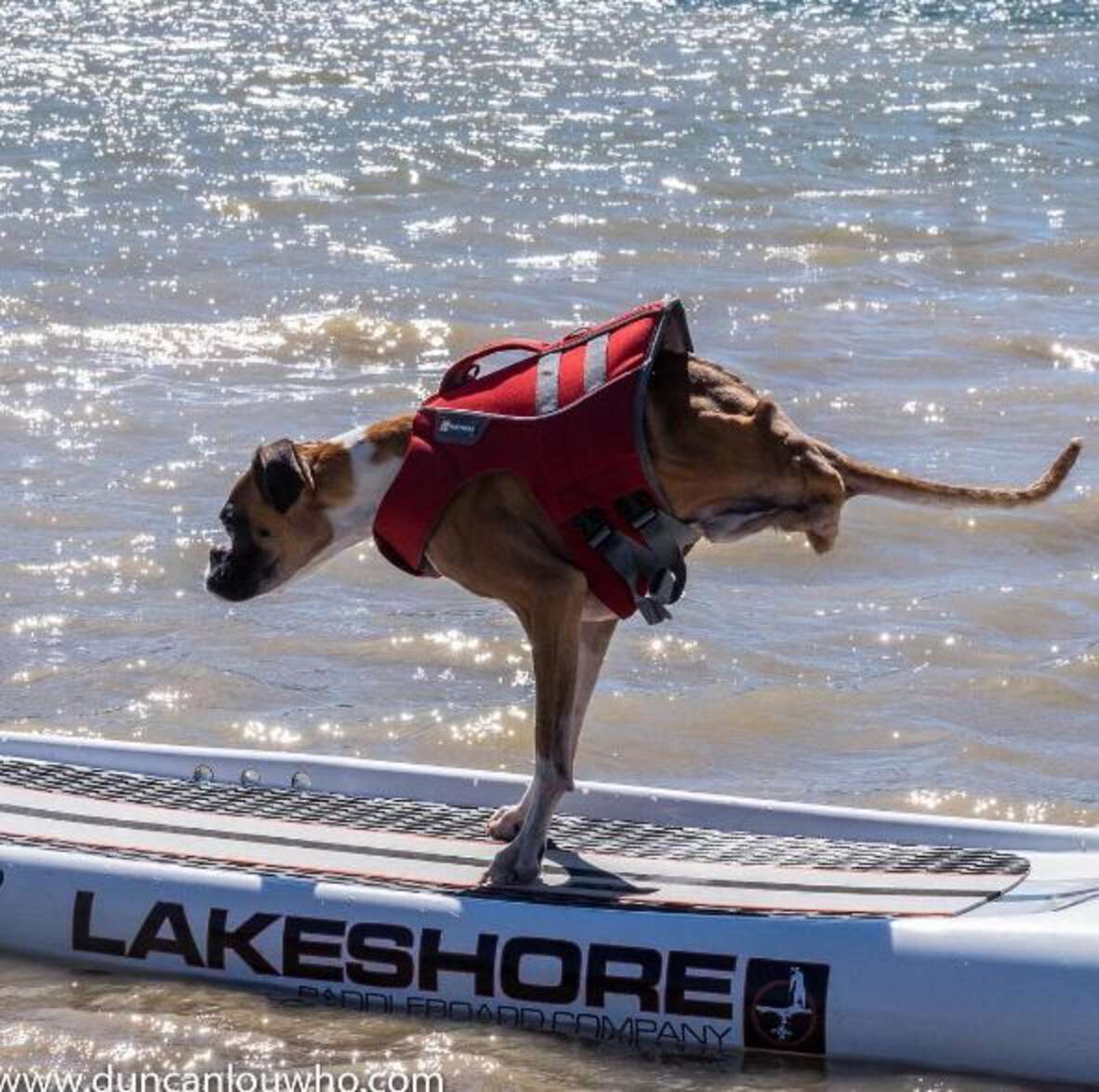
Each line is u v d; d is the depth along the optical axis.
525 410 8.42
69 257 23.66
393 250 24.73
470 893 8.66
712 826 9.66
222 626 13.33
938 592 14.09
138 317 21.09
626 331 8.45
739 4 53.59
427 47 44.16
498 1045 8.27
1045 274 24.09
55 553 14.39
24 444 16.80
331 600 13.95
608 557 8.45
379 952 8.54
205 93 36.56
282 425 17.53
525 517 8.48
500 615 13.74
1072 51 44.19
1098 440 17.39
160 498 15.62
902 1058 8.00
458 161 30.55
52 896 8.93
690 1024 8.21
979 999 7.90
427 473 8.51
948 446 17.19
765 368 19.77
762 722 11.99
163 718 11.91
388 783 10.06
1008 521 15.38
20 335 20.20
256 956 8.68
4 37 44.16
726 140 32.91
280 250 24.50
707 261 24.61
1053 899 8.48
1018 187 29.48
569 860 9.12
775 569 14.62
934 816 9.48
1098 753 11.57
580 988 8.34
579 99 36.91
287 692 12.38
